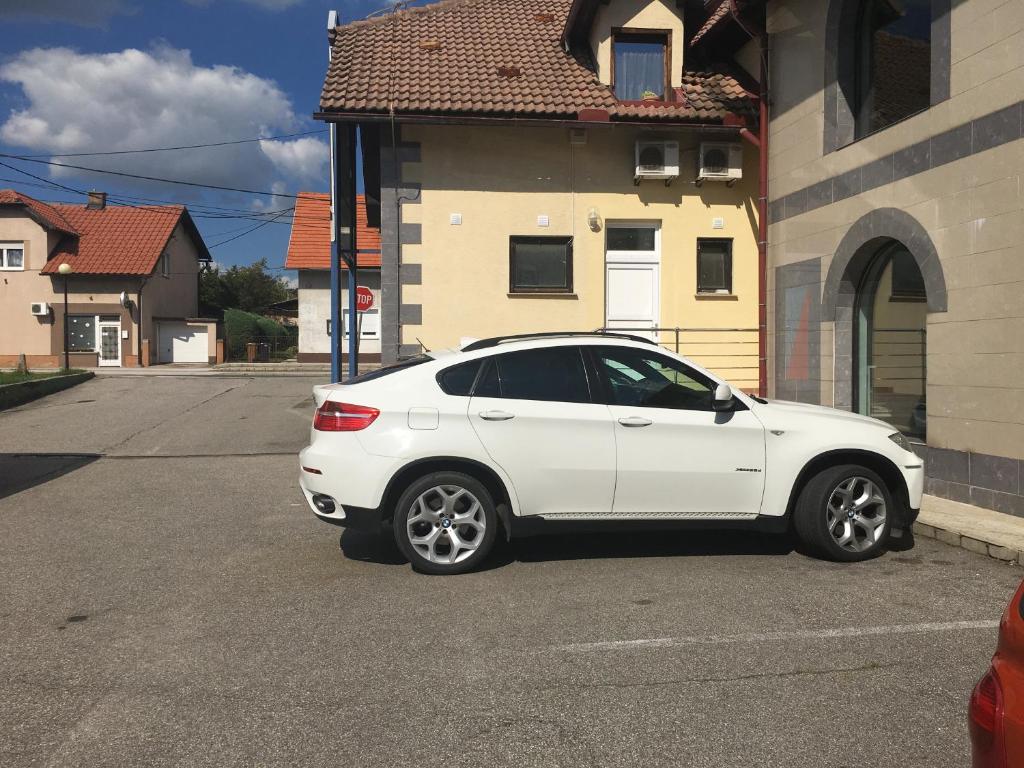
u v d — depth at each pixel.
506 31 13.76
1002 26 6.86
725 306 12.27
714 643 4.22
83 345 32.88
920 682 3.74
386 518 5.47
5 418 14.60
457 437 5.42
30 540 6.49
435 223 11.81
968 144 7.25
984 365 7.10
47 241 32.59
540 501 5.52
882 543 5.81
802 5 10.08
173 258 37.28
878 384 9.05
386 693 3.63
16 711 3.45
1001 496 6.92
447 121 11.31
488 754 3.10
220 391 18.84
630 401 5.68
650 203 12.11
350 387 5.63
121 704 3.52
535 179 11.94
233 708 3.49
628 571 5.57
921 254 7.85
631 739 3.21
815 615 4.65
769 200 10.98
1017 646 1.98
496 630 4.42
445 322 11.83
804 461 5.68
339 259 12.26
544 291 12.01
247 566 5.73
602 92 12.05
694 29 12.78
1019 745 1.85
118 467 10.02
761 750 3.12
